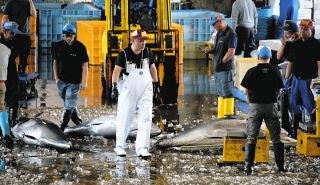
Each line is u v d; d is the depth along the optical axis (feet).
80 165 78.79
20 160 80.89
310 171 77.00
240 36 153.89
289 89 91.81
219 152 85.35
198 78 152.66
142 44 80.64
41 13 199.52
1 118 88.12
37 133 86.84
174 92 123.03
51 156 82.89
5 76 86.79
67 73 90.17
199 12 192.65
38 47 201.05
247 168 75.61
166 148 86.79
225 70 99.19
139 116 83.05
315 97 85.30
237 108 113.09
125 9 121.90
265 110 74.79
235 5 152.97
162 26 123.54
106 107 114.83
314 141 82.84
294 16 173.47
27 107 113.70
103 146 88.33
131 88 81.46
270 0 198.39
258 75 74.43
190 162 80.59
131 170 76.84
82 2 212.43
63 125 91.97
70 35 89.20
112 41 120.67
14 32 89.10
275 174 75.61
